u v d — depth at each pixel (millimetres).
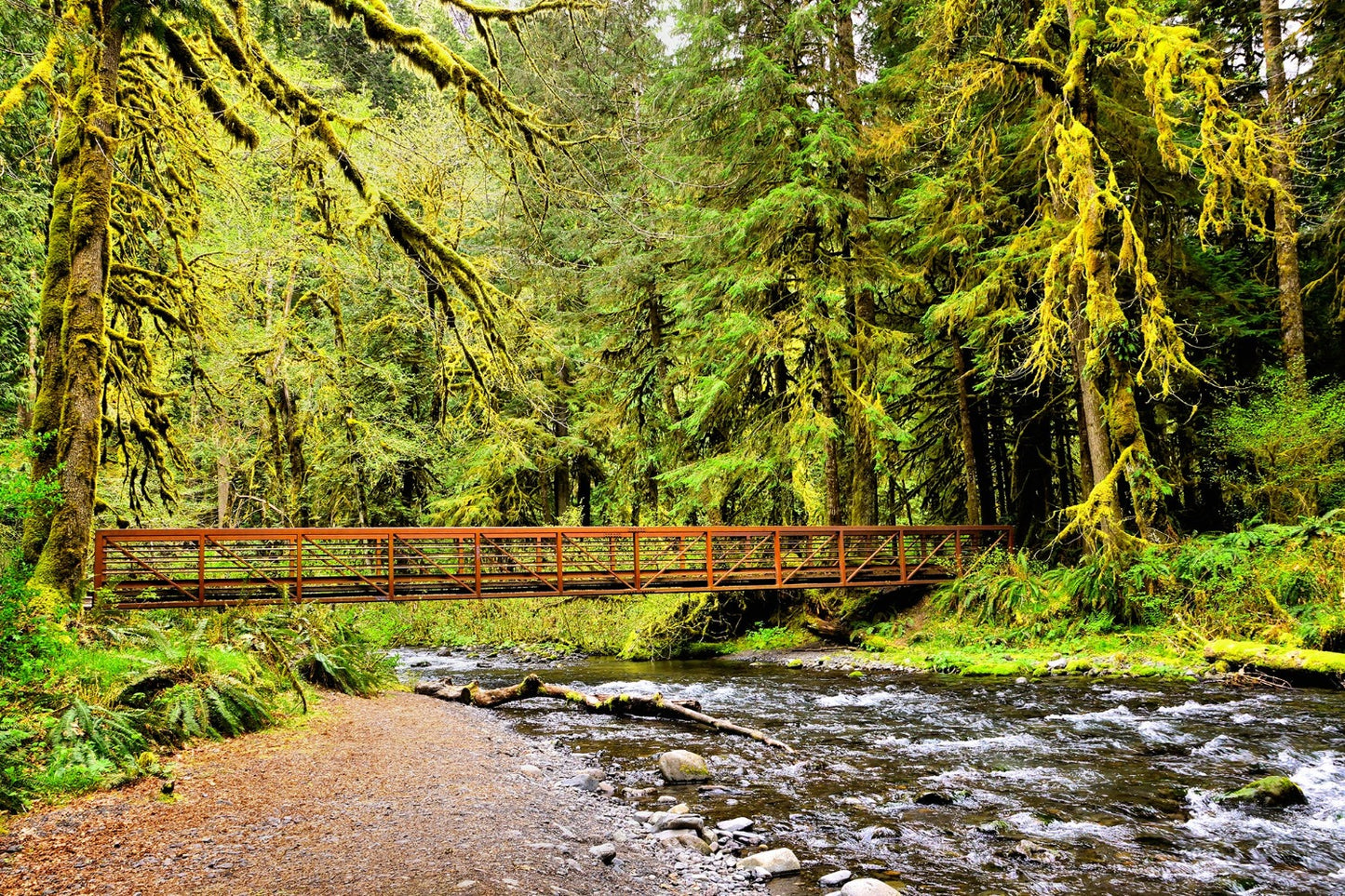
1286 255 15328
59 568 8625
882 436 16953
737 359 17203
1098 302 13023
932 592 18031
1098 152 13930
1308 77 14586
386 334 21531
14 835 4258
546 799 5992
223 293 13211
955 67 14531
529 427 21562
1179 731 8562
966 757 7789
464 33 11461
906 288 18438
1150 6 14773
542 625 21766
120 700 6398
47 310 9406
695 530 16547
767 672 15430
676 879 4551
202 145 11719
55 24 8016
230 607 11883
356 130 11586
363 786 5664
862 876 4809
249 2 10844
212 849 4176
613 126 12953
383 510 24609
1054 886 4625
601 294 20812
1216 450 15461
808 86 17359
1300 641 11250
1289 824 5625
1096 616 14109
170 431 12109
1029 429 18625
